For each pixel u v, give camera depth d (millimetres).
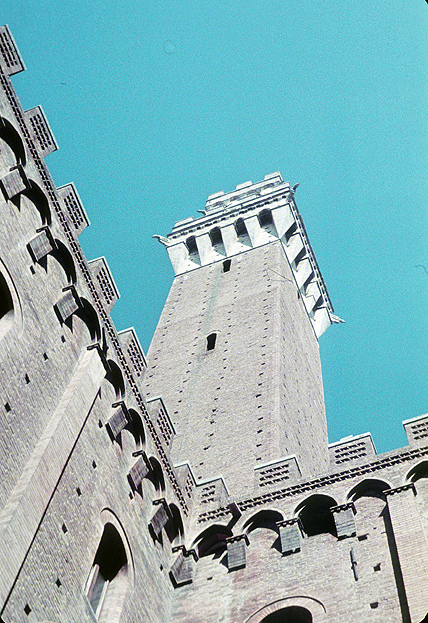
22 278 30094
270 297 63375
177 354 58969
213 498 36312
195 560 34125
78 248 34062
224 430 47344
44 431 28094
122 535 30297
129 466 32750
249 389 51000
